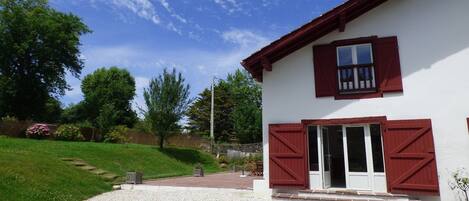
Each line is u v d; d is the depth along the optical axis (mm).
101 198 10977
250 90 58344
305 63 10953
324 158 10539
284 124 10656
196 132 52406
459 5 9992
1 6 41656
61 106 53094
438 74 9742
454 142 9312
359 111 10180
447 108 9516
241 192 11836
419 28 10148
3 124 23422
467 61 9609
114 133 27906
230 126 54188
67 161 15172
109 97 57531
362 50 10633
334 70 10586
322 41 10930
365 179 10047
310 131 10750
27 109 41281
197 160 26156
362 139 10289
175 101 25625
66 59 45156
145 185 13273
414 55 10031
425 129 9406
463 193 9039
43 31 41938
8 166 11055
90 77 61188
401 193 9320
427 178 9164
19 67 41656
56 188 10789
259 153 29828
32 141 18875
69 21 45625
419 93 9789
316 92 10625
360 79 10398
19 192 9422
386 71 10117
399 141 9578
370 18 10570
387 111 9938
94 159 18062
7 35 40062
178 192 12188
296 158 10359
